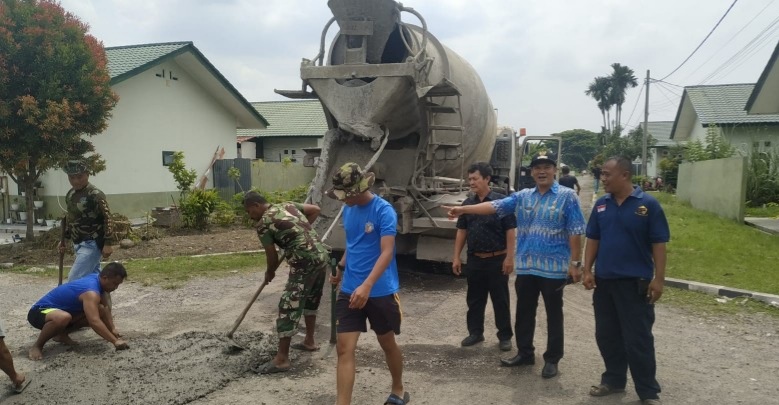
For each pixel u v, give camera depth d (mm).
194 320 6273
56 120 10406
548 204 4543
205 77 18109
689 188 20750
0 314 6574
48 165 11219
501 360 4898
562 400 4188
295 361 4961
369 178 3893
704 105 29406
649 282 3969
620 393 4297
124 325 6090
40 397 4145
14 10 10547
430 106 7316
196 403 4094
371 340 5609
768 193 18906
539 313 6594
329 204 7465
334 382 4504
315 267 4805
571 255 4473
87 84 11109
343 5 7113
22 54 10570
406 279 8383
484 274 5188
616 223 4055
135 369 4672
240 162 18688
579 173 75000
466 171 9180
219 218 13953
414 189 7562
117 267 5312
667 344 5469
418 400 4180
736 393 4309
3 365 4094
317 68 7230
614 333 4207
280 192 15445
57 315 5016
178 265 9195
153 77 16500
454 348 5336
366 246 3834
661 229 3898
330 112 7586
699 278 8023
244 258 9859
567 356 5137
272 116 28203
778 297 6832
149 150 16500
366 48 7227
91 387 4301
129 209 15867
